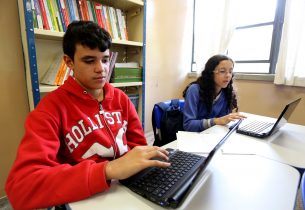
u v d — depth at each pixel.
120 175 0.55
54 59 1.52
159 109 1.48
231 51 2.74
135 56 1.90
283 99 2.32
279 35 2.36
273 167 0.74
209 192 0.58
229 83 1.60
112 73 1.62
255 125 1.26
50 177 0.52
